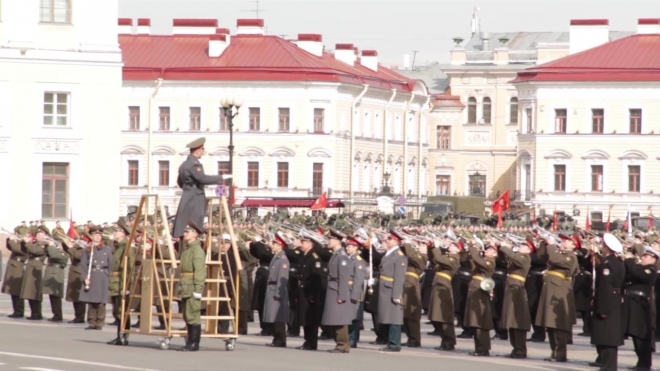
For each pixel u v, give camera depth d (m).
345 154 123.88
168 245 34.06
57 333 38.84
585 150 123.56
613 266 32.09
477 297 36.41
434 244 37.84
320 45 128.50
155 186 122.56
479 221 91.38
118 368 29.14
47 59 82.94
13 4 82.31
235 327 34.59
